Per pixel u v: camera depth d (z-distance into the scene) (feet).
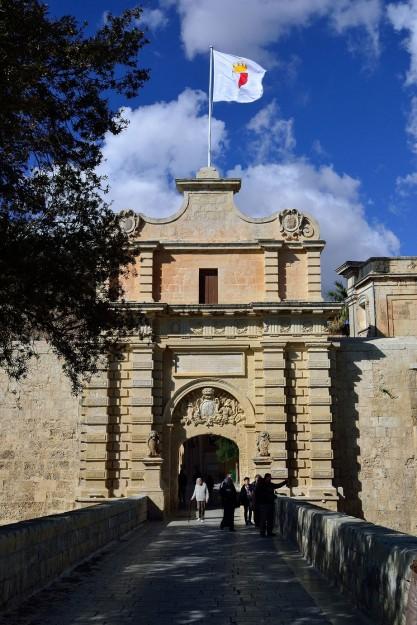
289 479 107.45
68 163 53.06
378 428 112.98
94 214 54.75
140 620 34.63
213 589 43.60
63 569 49.90
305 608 37.01
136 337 111.04
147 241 113.50
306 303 109.60
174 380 112.47
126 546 68.08
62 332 59.52
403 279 147.74
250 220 115.85
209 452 244.22
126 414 110.52
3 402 115.96
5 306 52.90
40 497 112.47
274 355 110.52
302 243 113.91
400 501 110.73
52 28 45.50
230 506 86.63
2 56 41.91
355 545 36.63
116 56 49.49
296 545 65.72
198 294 114.11
